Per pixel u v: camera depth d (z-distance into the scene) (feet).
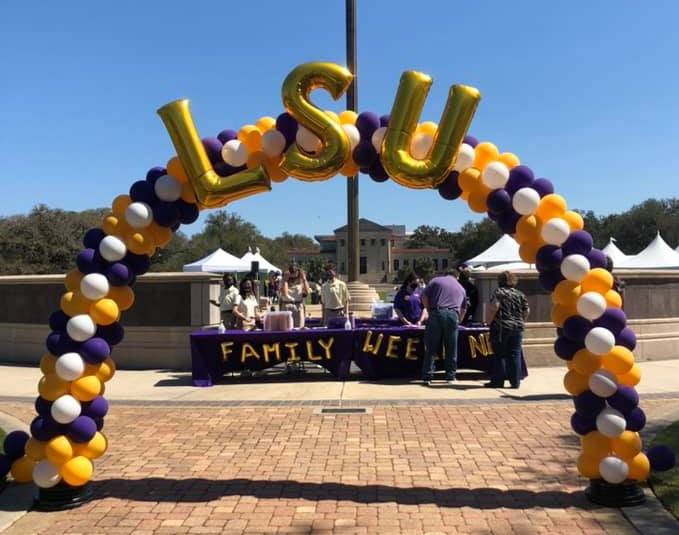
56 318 14.99
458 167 15.23
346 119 15.78
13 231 165.78
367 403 25.12
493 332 28.60
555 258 14.53
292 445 19.13
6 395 28.25
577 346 14.55
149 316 35.70
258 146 15.47
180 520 13.46
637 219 237.45
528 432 20.45
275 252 253.65
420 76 14.32
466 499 14.55
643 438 19.31
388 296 140.26
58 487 14.29
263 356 30.48
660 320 37.45
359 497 14.70
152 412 23.91
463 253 294.25
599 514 13.60
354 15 50.65
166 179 15.23
